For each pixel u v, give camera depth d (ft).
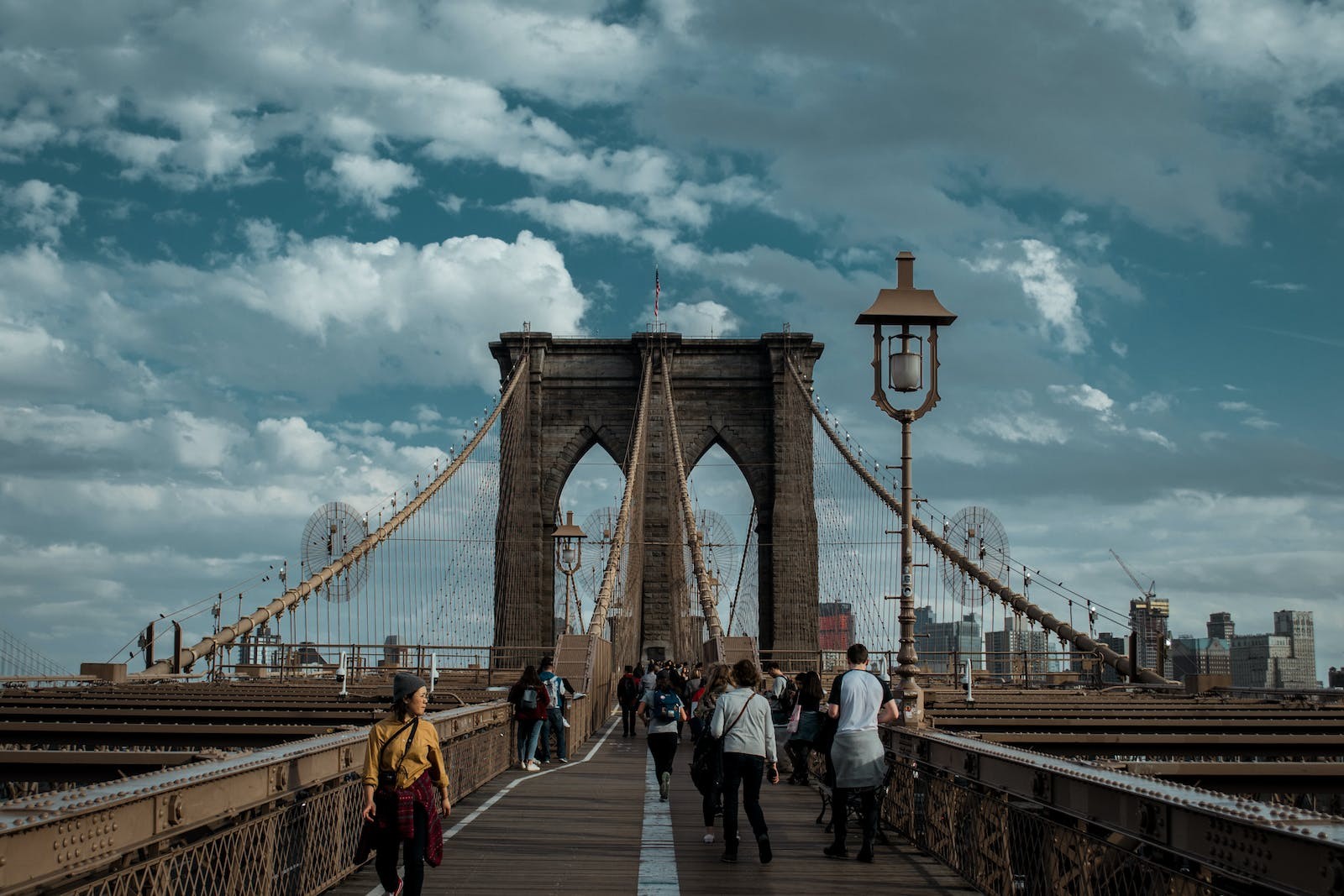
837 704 40.83
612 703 169.48
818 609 268.82
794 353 280.10
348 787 36.83
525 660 261.24
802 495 274.57
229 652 143.64
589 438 281.13
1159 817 22.76
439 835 30.17
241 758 29.09
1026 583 138.92
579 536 219.41
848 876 37.17
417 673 148.56
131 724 63.77
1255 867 19.21
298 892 31.89
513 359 281.74
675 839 44.86
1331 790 37.63
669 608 264.93
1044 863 29.32
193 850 24.95
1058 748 52.90
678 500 215.10
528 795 59.26
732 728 40.29
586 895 33.96
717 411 281.74
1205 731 61.72
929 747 41.93
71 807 20.40
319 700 81.41
